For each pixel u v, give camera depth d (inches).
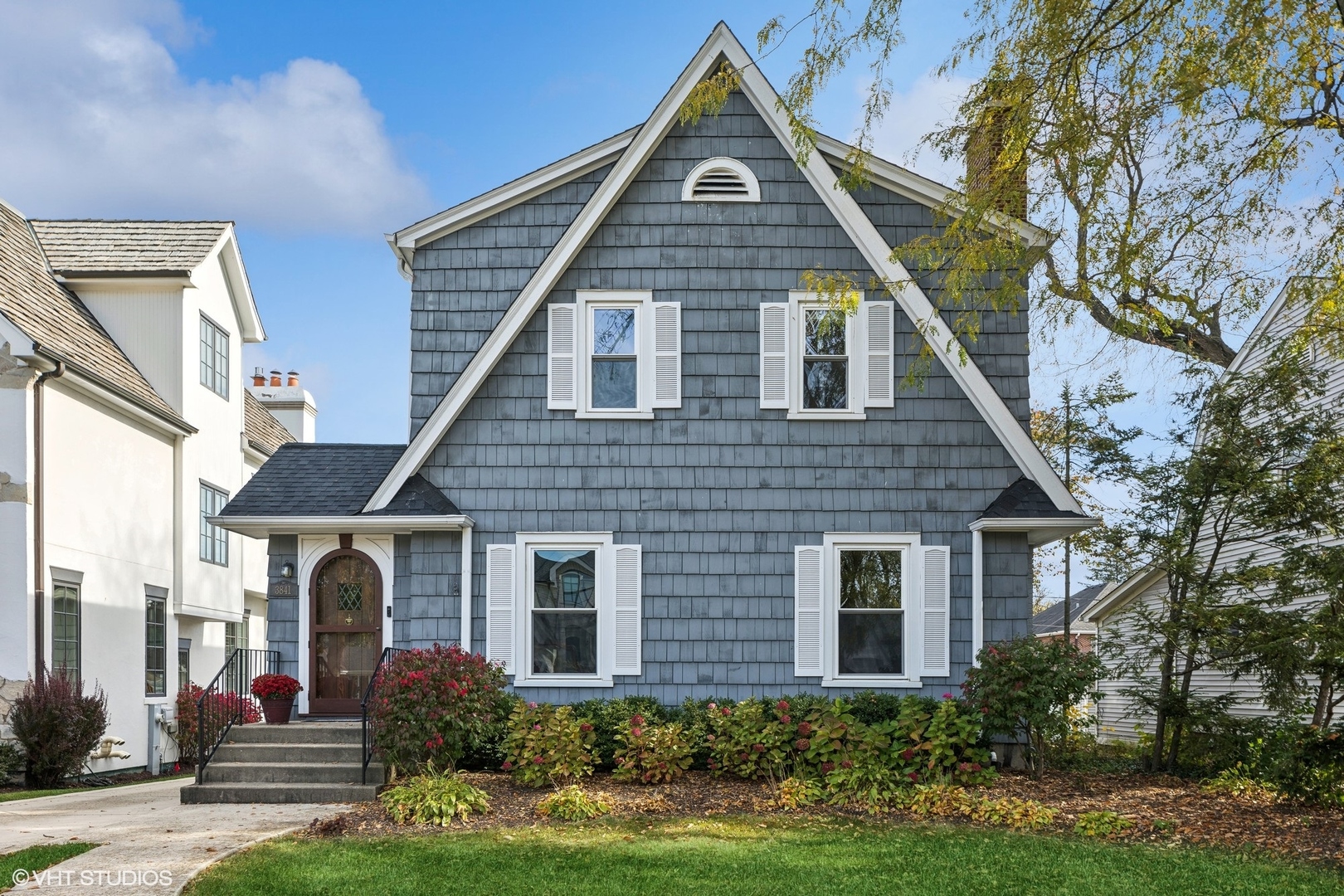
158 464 779.4
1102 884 331.9
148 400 739.4
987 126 494.6
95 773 672.4
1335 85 478.9
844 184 507.2
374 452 629.9
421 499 556.4
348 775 488.7
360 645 579.2
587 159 598.2
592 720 520.7
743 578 561.9
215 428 876.0
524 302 564.4
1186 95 466.0
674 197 579.5
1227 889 328.2
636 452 568.1
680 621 559.5
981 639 555.2
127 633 725.3
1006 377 579.8
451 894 318.0
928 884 331.6
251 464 986.1
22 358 610.5
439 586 561.3
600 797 451.5
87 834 402.9
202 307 843.4
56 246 807.1
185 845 379.2
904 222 589.9
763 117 582.9
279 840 388.2
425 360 589.6
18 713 589.3
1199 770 550.3
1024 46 473.7
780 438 569.0
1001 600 559.5
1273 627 513.7
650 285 574.6
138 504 746.8
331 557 580.7
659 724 526.3
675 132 582.6
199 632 874.8
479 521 563.8
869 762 474.3
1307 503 529.7
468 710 482.9
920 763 483.2
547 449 567.8
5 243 723.4
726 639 558.6
